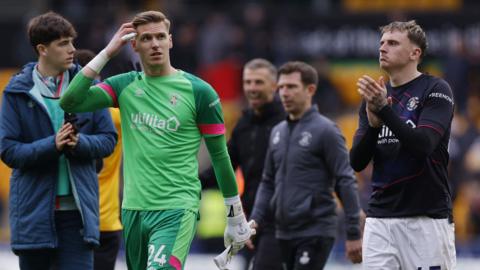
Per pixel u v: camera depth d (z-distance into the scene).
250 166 31.03
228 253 24.30
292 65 29.16
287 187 28.98
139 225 23.47
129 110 23.73
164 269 22.69
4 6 70.69
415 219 23.83
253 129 31.11
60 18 24.98
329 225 28.86
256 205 29.88
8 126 24.88
